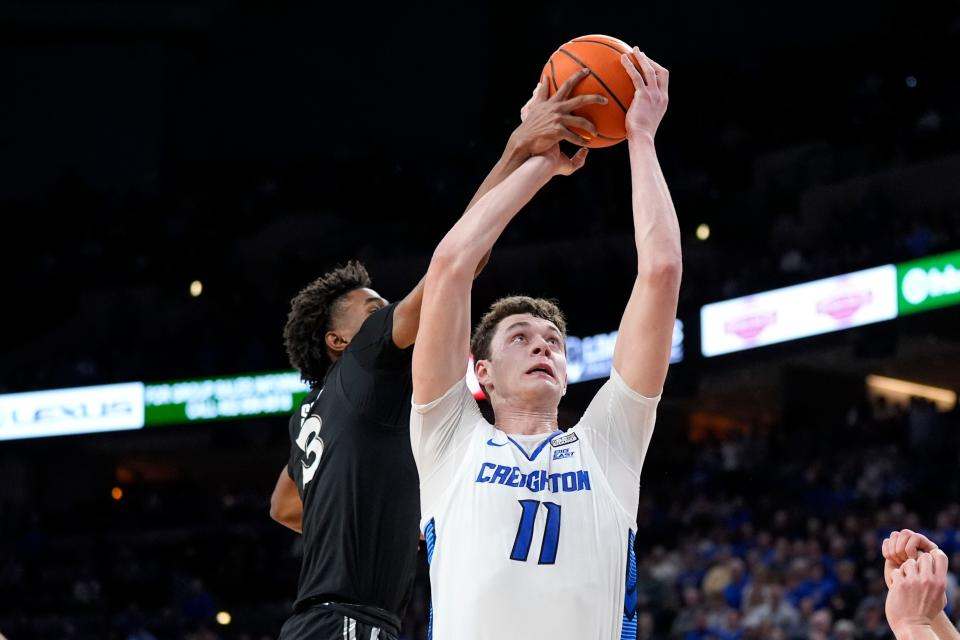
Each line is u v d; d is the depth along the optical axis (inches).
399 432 189.5
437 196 1282.0
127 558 1093.1
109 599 1056.2
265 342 1169.4
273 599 1048.2
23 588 1070.4
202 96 1344.7
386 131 1337.4
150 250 1284.4
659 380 167.3
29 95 1328.7
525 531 156.1
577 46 187.6
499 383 173.3
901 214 1080.2
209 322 1226.0
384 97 1341.0
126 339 1243.8
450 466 164.7
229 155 1344.7
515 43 1318.9
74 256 1291.8
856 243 1043.3
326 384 195.8
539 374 170.9
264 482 1330.0
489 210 171.3
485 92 1321.4
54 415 1162.6
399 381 189.2
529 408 171.5
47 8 1246.3
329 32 1349.7
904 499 852.6
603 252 1168.2
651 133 178.4
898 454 905.5
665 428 1200.8
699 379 1095.6
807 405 1118.4
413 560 190.1
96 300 1273.4
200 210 1306.6
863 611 654.5
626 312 171.9
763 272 1023.6
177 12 1273.4
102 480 1300.4
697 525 915.4
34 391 1169.4
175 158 1339.8
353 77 1344.7
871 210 1072.8
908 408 976.3
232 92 1347.2
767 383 1128.2
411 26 1339.8
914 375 1109.7
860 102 1194.6
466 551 157.0
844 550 757.3
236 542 1101.1
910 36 1210.0
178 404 1146.7
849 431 973.8
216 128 1346.0
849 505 863.1
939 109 1146.0
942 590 135.3
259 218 1300.4
